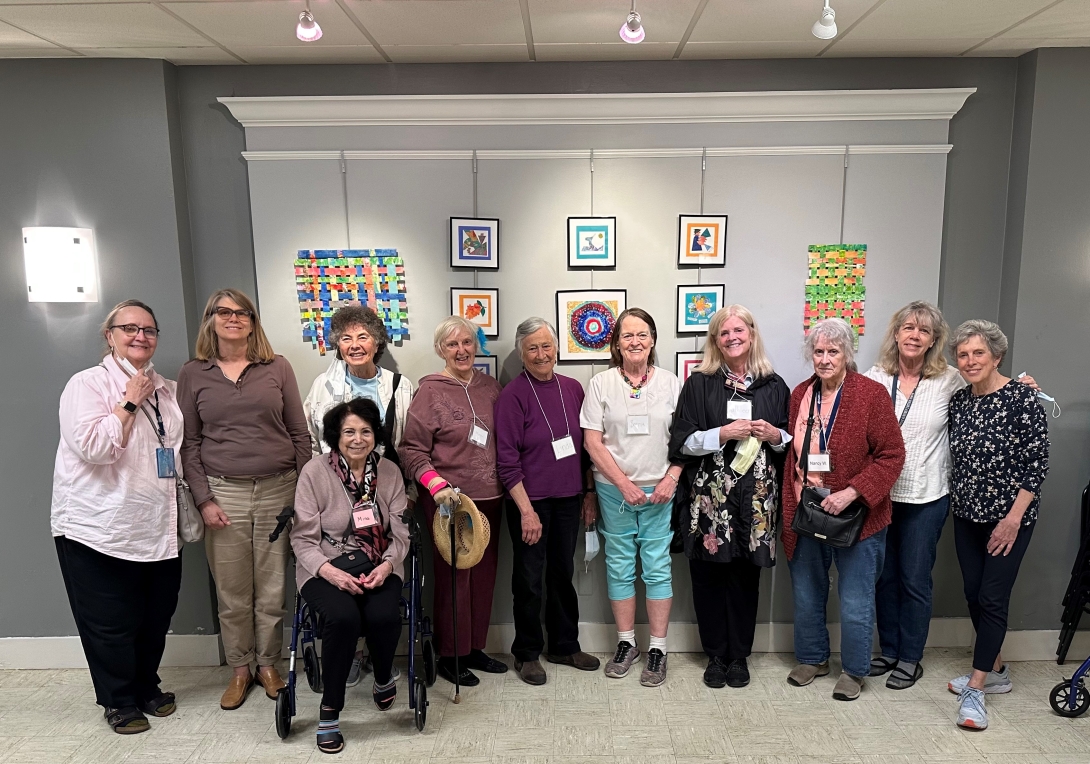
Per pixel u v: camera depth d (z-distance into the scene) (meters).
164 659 3.23
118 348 2.60
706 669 3.01
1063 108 3.02
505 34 2.78
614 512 2.99
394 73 3.14
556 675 3.06
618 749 2.53
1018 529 2.64
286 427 2.89
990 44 2.95
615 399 2.91
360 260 3.18
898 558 2.93
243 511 2.78
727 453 2.80
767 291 3.21
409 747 2.54
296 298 3.21
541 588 3.01
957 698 2.84
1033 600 3.22
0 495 3.15
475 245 3.17
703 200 3.16
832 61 3.13
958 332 2.66
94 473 2.55
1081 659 3.21
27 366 3.11
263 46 2.87
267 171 3.13
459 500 2.69
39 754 2.54
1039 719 2.69
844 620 2.83
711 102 3.08
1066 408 3.16
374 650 2.60
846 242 3.19
